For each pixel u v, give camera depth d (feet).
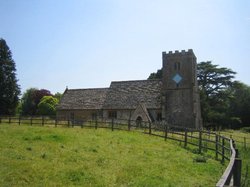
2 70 240.53
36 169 48.75
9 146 62.59
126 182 46.68
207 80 245.04
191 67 176.24
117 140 85.10
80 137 82.33
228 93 246.47
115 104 189.06
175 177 51.93
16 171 46.70
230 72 242.58
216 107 238.48
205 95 235.81
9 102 241.76
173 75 179.32
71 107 203.00
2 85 238.48
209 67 242.78
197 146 90.94
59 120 131.85
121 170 53.16
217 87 245.04
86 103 201.05
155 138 99.96
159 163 61.67
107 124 140.46
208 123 232.94
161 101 178.81
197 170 58.65
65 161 55.57
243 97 276.62
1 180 42.47
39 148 63.31
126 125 120.57
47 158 56.34
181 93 176.04
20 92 249.75
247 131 225.56
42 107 262.67
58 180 45.24
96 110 193.26
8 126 105.29
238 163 28.86
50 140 73.10
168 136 107.65
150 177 50.39
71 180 45.85
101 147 71.72
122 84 201.46
